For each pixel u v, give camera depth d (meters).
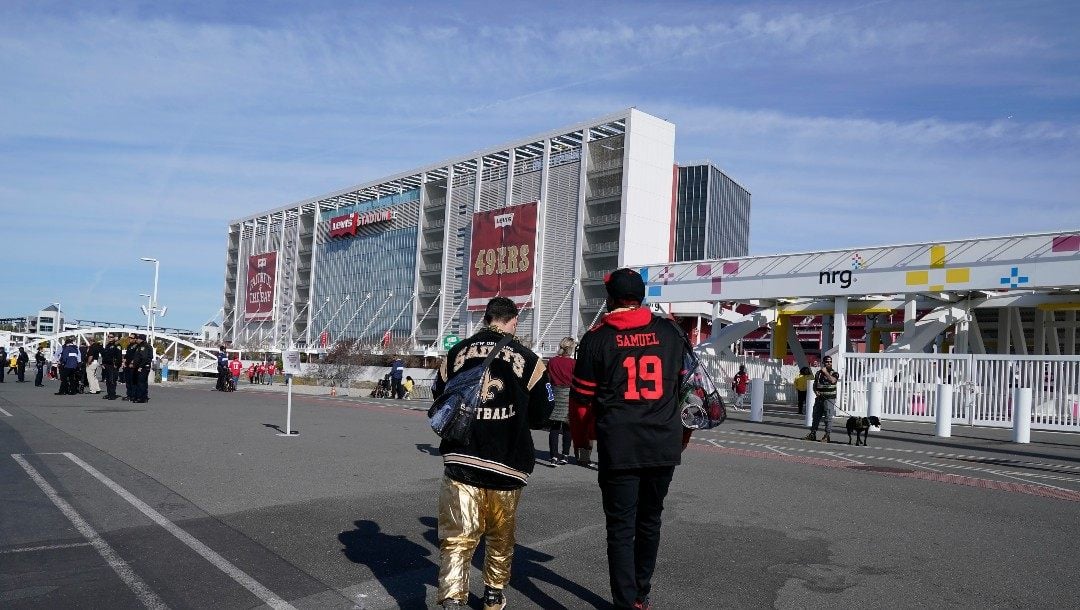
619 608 4.43
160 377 44.94
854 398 26.12
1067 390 21.98
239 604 4.68
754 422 23.23
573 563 5.83
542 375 4.59
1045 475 12.19
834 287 29.33
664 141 70.69
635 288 4.63
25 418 16.59
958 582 5.46
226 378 36.03
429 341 86.19
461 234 83.31
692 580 5.40
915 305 34.97
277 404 25.77
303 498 8.00
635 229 68.00
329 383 53.12
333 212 104.81
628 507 4.44
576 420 4.62
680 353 4.64
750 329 37.81
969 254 26.33
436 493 8.45
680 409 4.64
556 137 74.31
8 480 8.70
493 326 4.80
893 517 7.82
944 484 10.49
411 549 6.04
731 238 161.25
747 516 7.69
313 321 106.25
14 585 4.95
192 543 6.05
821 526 7.27
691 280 33.34
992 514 8.14
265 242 119.25
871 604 4.93
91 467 9.75
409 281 90.12
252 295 116.44
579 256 70.50
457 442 4.44
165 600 4.71
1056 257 24.59
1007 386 22.94
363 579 5.25
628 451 4.36
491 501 4.49
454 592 4.34
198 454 11.23
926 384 24.77
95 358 27.27
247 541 6.17
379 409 25.55
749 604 4.90
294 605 4.69
